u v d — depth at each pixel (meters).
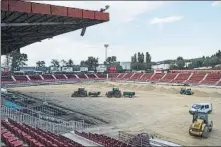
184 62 191.88
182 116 48.19
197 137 34.41
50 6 35.91
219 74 108.00
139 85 109.12
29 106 56.31
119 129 38.50
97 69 174.25
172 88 95.19
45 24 41.09
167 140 32.88
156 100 71.56
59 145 23.61
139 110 55.16
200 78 109.44
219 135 35.44
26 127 30.84
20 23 38.94
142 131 37.50
